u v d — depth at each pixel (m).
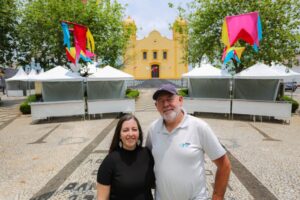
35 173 4.81
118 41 19.73
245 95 11.84
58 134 8.29
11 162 5.50
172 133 1.97
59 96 11.91
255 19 9.84
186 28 18.92
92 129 9.01
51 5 17.17
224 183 1.99
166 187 1.96
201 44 16.38
